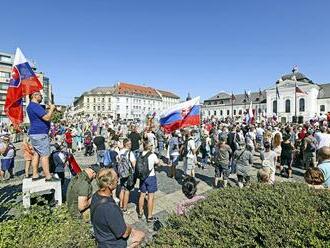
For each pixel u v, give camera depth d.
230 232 2.59
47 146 6.24
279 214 2.74
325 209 2.89
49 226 3.30
